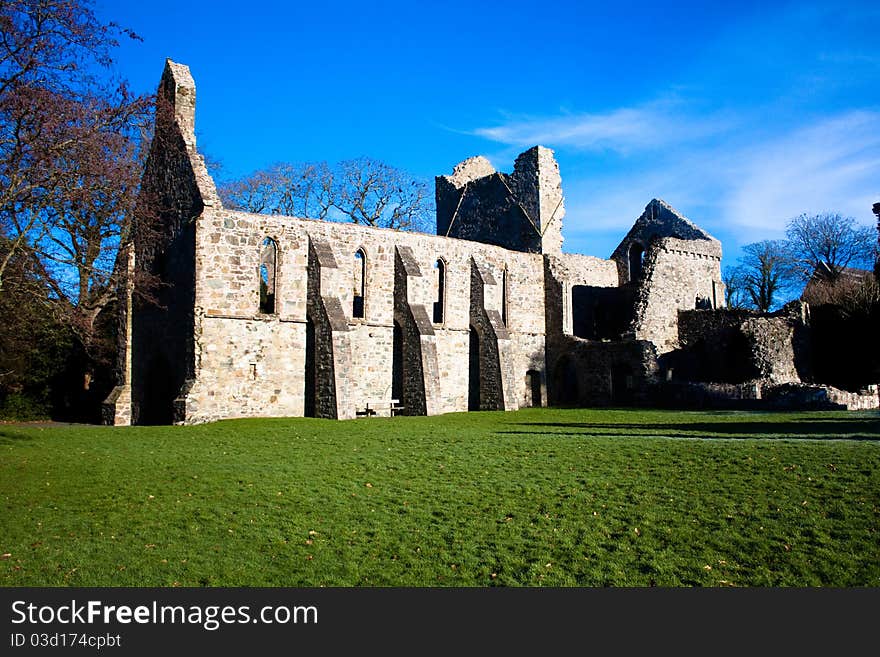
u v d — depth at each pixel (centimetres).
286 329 3241
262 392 3150
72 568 1116
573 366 4488
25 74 1964
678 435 2102
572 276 4916
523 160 4666
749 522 1220
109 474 1736
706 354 4394
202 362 2983
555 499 1408
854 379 4234
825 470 1481
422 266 3803
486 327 3912
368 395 3506
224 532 1271
